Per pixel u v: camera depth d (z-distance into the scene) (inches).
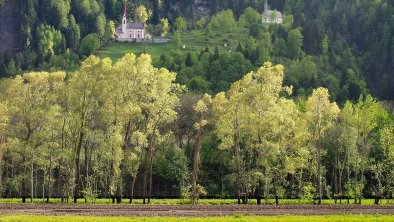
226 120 6653.5
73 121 6545.3
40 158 6806.1
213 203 6441.9
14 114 6978.4
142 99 6569.9
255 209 5029.5
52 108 6678.2
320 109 6815.9
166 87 6471.5
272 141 6717.5
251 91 6619.1
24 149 6879.9
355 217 4124.0
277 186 6496.1
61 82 6988.2
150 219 3791.8
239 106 6619.1
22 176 6929.1
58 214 4286.4
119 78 6402.6
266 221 3752.5
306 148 6791.3
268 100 6565.0
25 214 4256.9
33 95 6870.1
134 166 6417.3
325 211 4822.8
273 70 6643.7
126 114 6289.4
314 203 6628.9
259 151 6491.1
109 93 6353.3
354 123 7490.2
